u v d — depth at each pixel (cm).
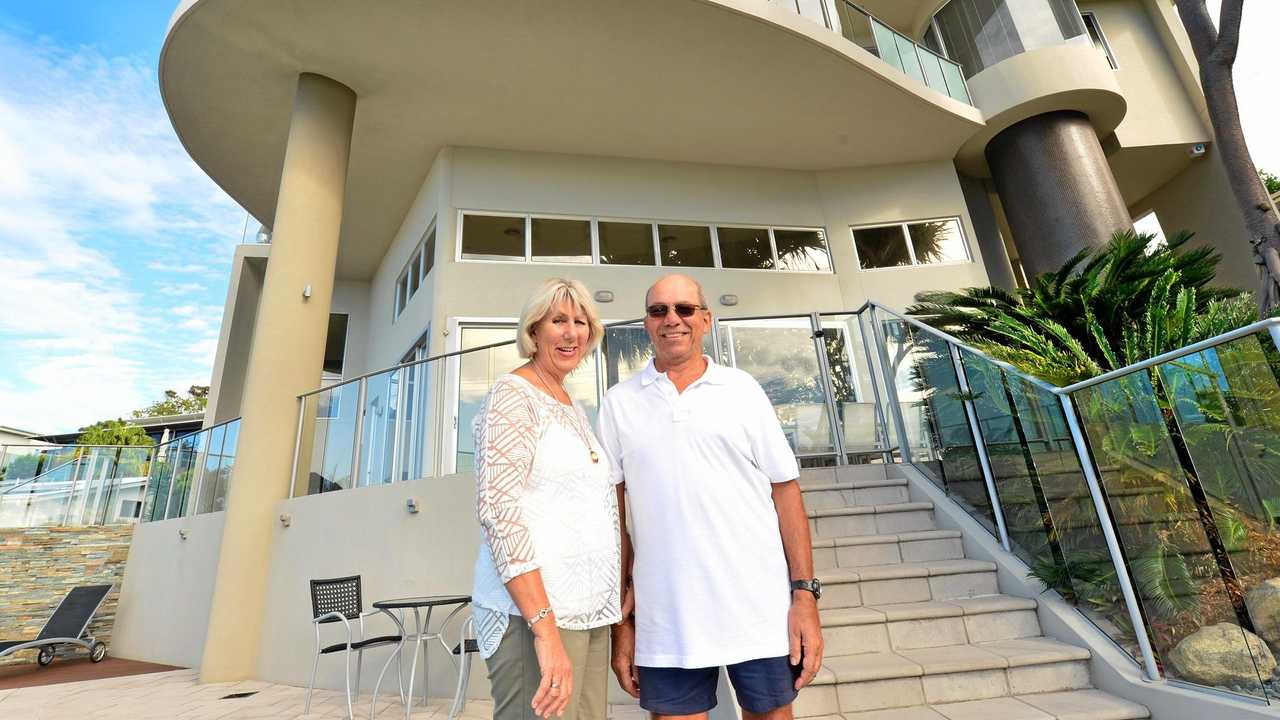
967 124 944
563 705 118
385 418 559
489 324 809
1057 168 915
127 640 834
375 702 416
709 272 928
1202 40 584
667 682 153
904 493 466
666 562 156
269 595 585
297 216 695
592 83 790
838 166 1024
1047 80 921
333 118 746
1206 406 235
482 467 134
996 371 375
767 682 149
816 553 395
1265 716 208
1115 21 1150
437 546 484
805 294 955
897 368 515
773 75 805
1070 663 288
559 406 152
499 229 866
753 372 570
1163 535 259
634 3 677
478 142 882
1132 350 468
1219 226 1066
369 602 509
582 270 873
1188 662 245
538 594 123
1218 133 571
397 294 1045
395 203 1012
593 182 927
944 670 282
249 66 729
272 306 661
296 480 618
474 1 656
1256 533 222
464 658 396
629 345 531
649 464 164
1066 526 319
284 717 429
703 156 967
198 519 747
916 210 1006
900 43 913
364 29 683
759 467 166
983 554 381
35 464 915
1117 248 582
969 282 970
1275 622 215
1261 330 210
